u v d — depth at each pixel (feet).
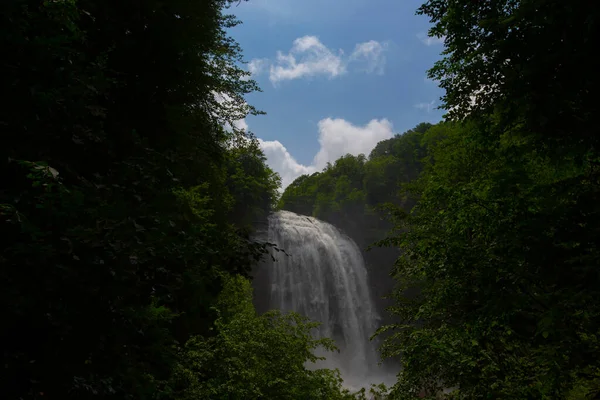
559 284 15.60
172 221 17.62
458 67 18.79
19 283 10.27
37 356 11.10
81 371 11.85
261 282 135.23
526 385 21.26
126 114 24.26
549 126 15.33
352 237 175.94
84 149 14.92
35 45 11.81
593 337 16.52
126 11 24.40
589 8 12.53
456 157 47.06
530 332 19.97
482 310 18.30
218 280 23.80
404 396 28.30
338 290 149.28
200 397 22.61
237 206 132.05
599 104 14.16
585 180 16.85
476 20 17.69
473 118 19.49
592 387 19.02
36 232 10.04
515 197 17.67
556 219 15.39
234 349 26.05
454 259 21.91
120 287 12.84
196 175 37.68
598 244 14.48
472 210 21.03
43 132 12.39
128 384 13.69
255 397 24.61
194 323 30.89
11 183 11.53
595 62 13.38
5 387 10.12
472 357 24.13
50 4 12.34
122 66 25.13
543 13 13.65
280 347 28.81
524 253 15.97
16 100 11.61
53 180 10.70
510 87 15.88
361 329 148.15
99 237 12.73
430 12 19.27
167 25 26.66
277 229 146.82
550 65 14.26
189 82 32.63
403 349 30.40
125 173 16.33
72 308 11.51
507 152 18.85
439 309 27.84
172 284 18.11
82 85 13.42
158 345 16.03
